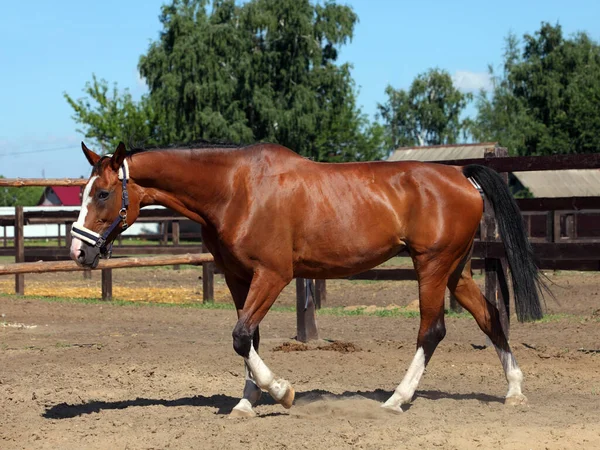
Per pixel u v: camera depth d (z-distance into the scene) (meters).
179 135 46.12
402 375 7.80
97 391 7.04
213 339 10.28
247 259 5.82
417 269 6.14
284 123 45.00
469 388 7.17
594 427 5.32
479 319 6.38
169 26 45.72
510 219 6.36
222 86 43.94
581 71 58.38
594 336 9.88
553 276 17.16
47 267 10.77
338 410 5.91
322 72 46.28
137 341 10.00
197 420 5.80
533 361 8.35
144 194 5.89
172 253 16.50
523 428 5.32
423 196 6.07
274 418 5.80
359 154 64.00
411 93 76.06
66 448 5.16
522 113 58.56
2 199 76.25
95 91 53.91
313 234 5.92
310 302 9.85
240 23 45.88
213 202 5.86
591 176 41.78
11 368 8.18
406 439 5.12
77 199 61.84
